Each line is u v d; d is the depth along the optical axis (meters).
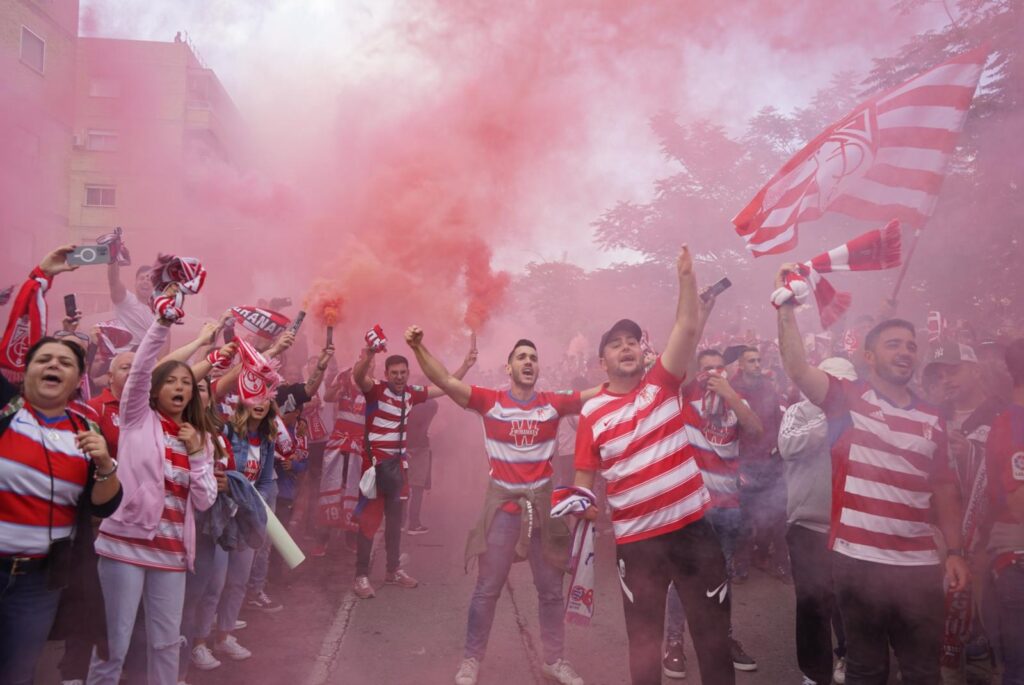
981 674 3.94
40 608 2.83
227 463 3.82
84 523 2.95
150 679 3.24
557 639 4.02
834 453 3.06
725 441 4.45
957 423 4.37
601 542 7.59
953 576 2.94
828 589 3.63
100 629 3.01
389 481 5.73
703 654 3.13
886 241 3.16
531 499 4.00
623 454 3.23
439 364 4.12
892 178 4.09
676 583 3.18
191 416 3.41
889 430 2.96
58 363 2.84
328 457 6.73
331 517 6.68
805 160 4.15
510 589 5.82
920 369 5.75
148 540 3.17
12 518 2.76
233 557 4.27
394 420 5.80
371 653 4.39
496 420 4.07
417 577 6.09
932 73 4.11
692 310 3.21
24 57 9.02
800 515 3.65
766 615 5.06
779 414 5.19
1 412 2.84
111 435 3.38
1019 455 2.89
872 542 2.93
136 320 5.38
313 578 6.07
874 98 4.16
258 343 4.96
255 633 4.73
